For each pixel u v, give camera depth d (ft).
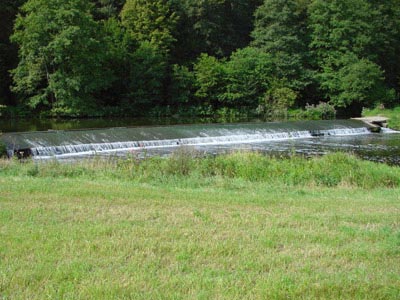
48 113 131.13
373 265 18.08
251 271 17.25
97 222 23.09
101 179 40.68
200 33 173.78
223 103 160.76
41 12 122.21
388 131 118.11
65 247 19.07
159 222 23.40
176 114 150.61
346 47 162.61
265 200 30.40
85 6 133.28
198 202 28.63
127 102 146.41
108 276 16.29
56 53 122.21
